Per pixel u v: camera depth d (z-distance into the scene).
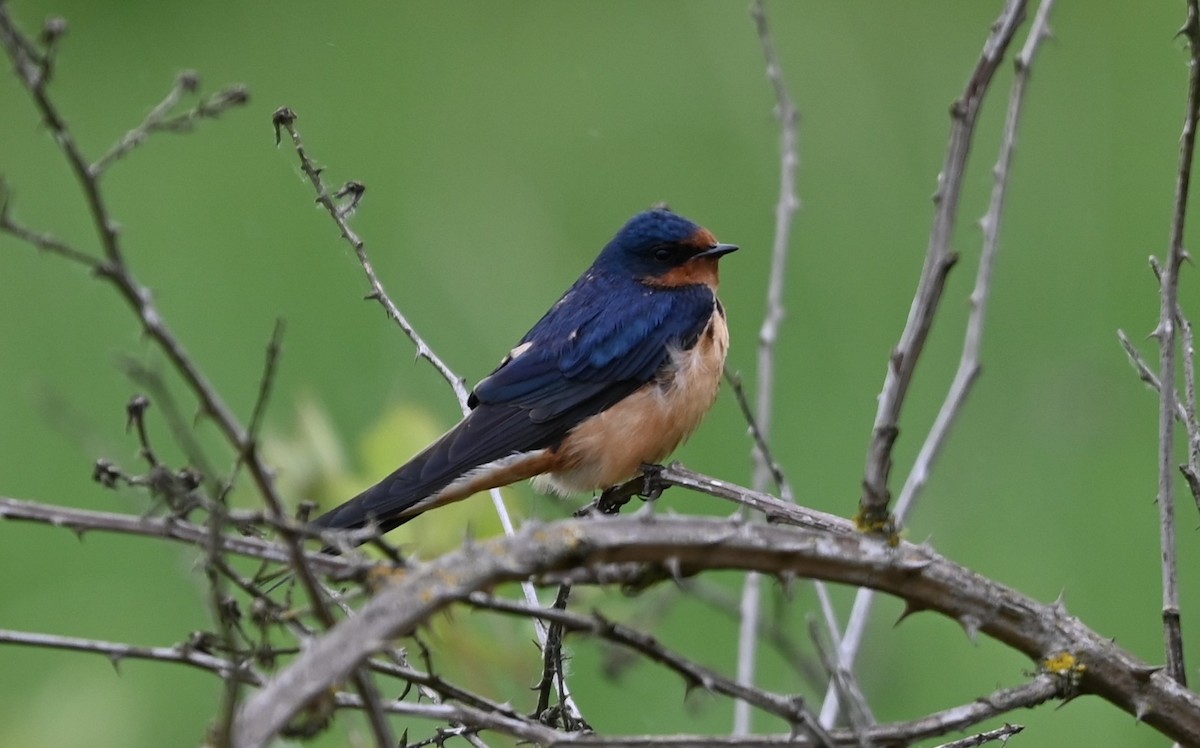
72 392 14.00
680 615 11.39
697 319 9.39
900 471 11.63
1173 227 5.96
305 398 7.79
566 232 15.41
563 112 17.16
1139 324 13.70
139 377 3.85
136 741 10.04
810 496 12.45
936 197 5.06
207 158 17.03
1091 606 11.48
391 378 12.38
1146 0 16.53
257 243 15.62
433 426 7.89
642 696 10.84
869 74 14.94
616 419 9.00
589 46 18.33
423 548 7.48
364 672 4.24
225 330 14.62
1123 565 11.54
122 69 18.30
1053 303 13.09
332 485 7.64
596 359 9.09
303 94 18.00
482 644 7.42
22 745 8.73
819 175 14.48
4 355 14.12
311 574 4.18
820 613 9.80
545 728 4.81
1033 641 5.12
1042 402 12.05
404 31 19.20
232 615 4.56
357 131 17.39
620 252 9.71
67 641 4.73
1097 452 11.89
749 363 13.43
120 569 12.27
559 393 9.02
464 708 4.87
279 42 18.88
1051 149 14.12
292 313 14.52
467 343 12.04
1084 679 5.11
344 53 18.91
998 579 11.52
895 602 10.22
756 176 14.88
